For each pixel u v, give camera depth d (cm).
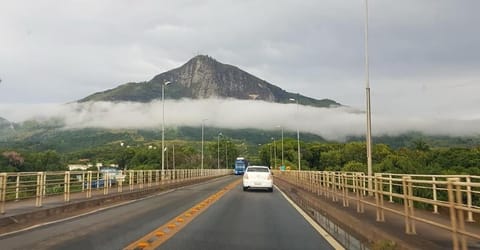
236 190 4059
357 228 1463
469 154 6875
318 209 2252
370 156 2605
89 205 2458
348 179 2548
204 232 1455
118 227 1580
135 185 4016
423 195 2630
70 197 2653
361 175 1900
